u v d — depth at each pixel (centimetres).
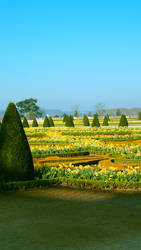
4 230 691
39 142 2283
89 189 1107
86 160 1574
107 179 1138
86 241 633
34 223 737
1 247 602
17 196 1002
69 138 2430
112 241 634
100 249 596
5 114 1146
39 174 1223
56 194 1031
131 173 1165
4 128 1137
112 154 1778
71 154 1784
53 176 1202
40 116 13425
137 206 898
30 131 3281
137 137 2608
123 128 3675
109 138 2555
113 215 806
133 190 1096
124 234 672
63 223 738
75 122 7288
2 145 1123
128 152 1758
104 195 1028
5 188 1066
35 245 612
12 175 1114
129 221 759
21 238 646
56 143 2206
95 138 2556
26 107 12962
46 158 1648
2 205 896
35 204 908
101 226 721
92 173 1203
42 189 1098
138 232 684
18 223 736
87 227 713
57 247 604
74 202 936
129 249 596
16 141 1123
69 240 637
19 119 1155
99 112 11331
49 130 3497
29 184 1105
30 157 1157
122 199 979
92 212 832
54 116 10300
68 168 1266
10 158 1113
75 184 1151
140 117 8194
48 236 657
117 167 1398
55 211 838
